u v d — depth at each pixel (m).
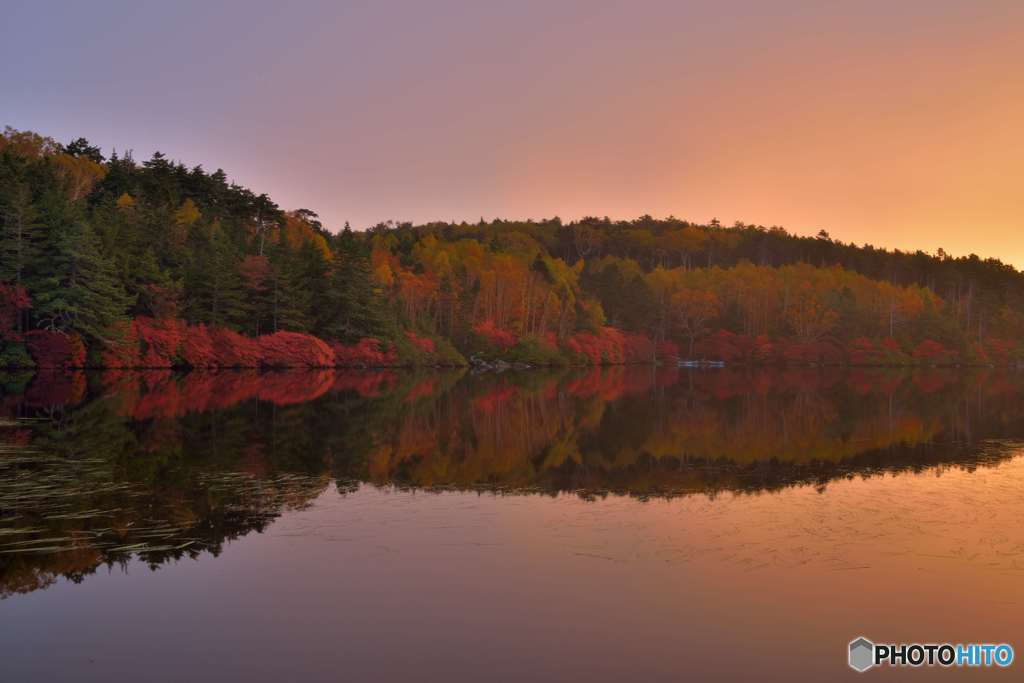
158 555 11.08
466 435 24.80
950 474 18.19
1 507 13.78
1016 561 11.08
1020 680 7.50
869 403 40.34
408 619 8.80
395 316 81.44
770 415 32.97
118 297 53.66
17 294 48.47
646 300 122.19
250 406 32.69
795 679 7.49
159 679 7.36
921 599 9.59
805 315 122.19
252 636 8.34
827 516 13.71
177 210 82.81
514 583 9.99
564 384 57.56
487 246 140.38
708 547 11.65
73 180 79.25
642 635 8.44
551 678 7.44
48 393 36.12
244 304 64.81
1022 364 123.56
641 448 22.28
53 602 9.28
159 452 19.92
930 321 126.31
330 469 17.95
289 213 124.81
